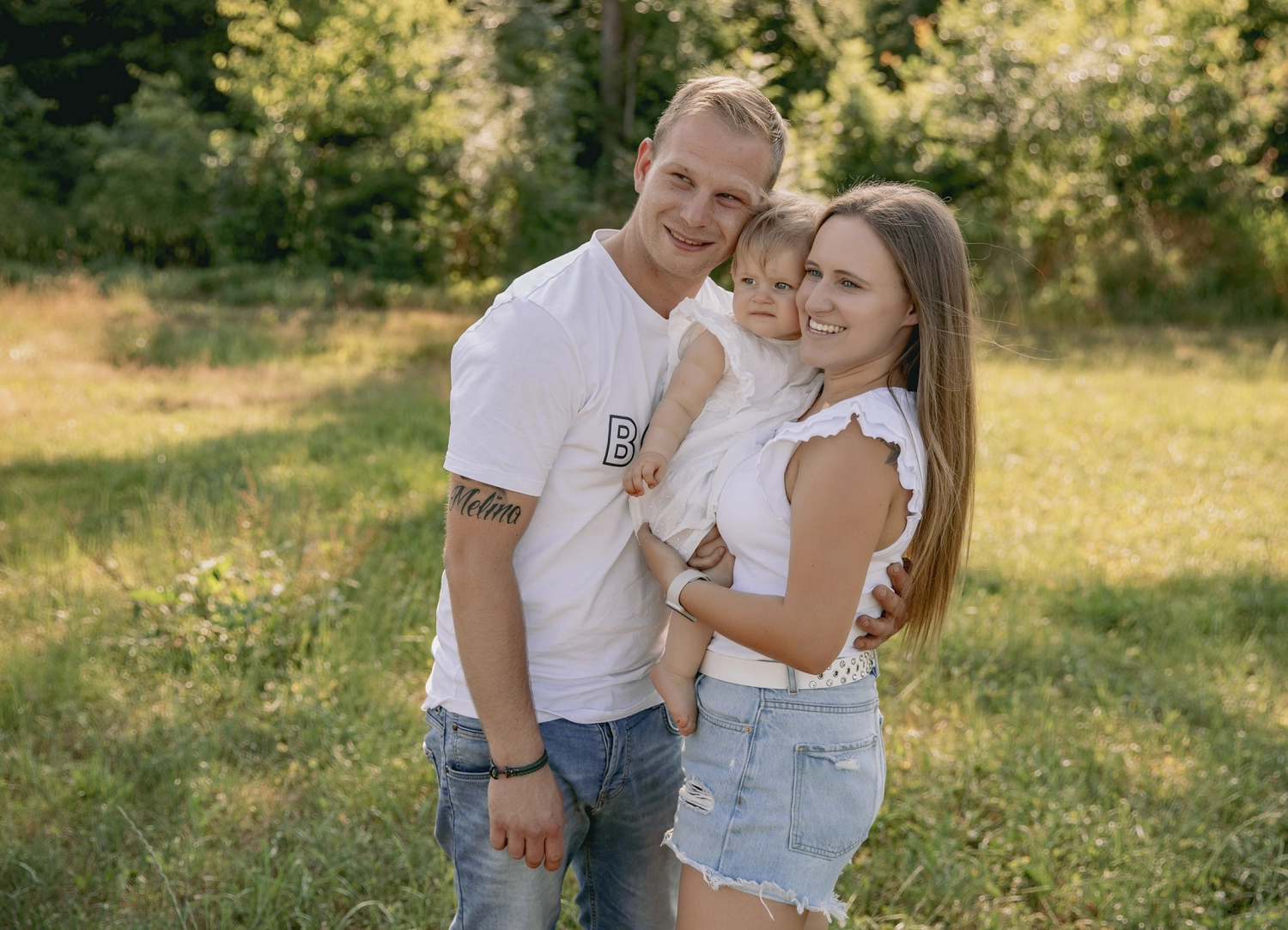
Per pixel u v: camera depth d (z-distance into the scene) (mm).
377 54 19359
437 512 6738
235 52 19922
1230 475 8539
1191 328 17953
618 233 2240
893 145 19859
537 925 2227
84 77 24891
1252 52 23281
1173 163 20203
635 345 2135
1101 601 5766
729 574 2129
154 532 5941
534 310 2035
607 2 21875
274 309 15656
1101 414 10523
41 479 7152
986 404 10930
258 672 4602
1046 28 20234
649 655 2297
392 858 3436
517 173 18828
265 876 3178
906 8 25438
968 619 5406
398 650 4805
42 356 11227
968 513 2137
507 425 1975
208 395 10047
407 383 11070
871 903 3340
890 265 1984
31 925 3006
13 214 19391
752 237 2143
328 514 6566
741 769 2062
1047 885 3340
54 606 5117
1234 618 5754
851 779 2072
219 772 3838
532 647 2174
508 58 19984
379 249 19438
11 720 4141
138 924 3025
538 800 2057
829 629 1949
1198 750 4207
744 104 2137
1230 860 3551
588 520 2133
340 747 4004
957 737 4281
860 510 1938
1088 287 18844
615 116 22094
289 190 19062
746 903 2059
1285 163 23312
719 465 2127
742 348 2135
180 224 20047
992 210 19344
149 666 4605
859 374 2088
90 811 3568
